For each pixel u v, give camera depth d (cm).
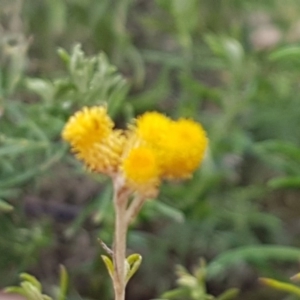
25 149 29
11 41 33
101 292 33
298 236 39
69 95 28
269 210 40
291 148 29
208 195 36
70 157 30
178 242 36
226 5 41
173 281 37
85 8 37
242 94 35
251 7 41
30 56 36
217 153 36
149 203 29
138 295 37
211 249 37
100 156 20
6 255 31
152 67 43
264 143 32
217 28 41
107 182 29
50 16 36
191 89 35
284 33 42
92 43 39
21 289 24
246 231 36
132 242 32
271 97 37
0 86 29
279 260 37
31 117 29
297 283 34
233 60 34
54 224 36
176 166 20
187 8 37
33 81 29
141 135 20
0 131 30
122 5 37
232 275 38
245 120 39
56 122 29
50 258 36
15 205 32
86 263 34
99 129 20
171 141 20
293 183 28
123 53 38
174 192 33
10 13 34
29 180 31
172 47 42
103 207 29
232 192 37
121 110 34
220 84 43
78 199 38
